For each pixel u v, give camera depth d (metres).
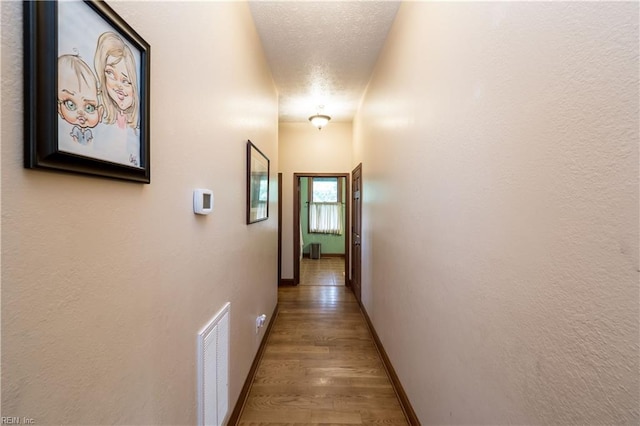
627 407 0.49
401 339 1.82
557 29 0.63
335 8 1.87
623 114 0.49
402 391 1.77
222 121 1.35
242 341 1.75
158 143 0.82
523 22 0.73
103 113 0.59
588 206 0.56
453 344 1.12
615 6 0.51
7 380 0.44
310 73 2.82
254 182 2.01
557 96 0.63
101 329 0.61
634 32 0.48
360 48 2.36
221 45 1.33
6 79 0.43
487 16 0.89
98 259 0.60
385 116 2.26
